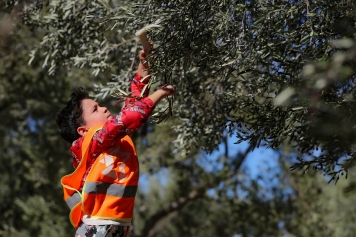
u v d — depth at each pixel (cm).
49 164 1320
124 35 615
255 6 419
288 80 389
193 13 409
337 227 1353
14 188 1473
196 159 1276
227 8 417
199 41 413
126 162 408
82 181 411
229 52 408
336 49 397
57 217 1372
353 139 361
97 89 568
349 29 375
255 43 412
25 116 1309
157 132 1175
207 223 1493
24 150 1335
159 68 402
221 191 1287
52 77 1127
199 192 1292
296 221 1304
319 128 362
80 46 591
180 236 1605
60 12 598
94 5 570
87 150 406
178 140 555
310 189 1306
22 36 977
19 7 584
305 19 433
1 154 1448
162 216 1324
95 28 579
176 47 407
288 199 1302
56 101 1214
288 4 420
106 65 573
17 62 1046
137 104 398
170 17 407
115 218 398
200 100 548
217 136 545
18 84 1172
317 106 356
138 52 596
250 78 454
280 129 408
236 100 467
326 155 418
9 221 1505
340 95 389
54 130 1297
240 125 441
